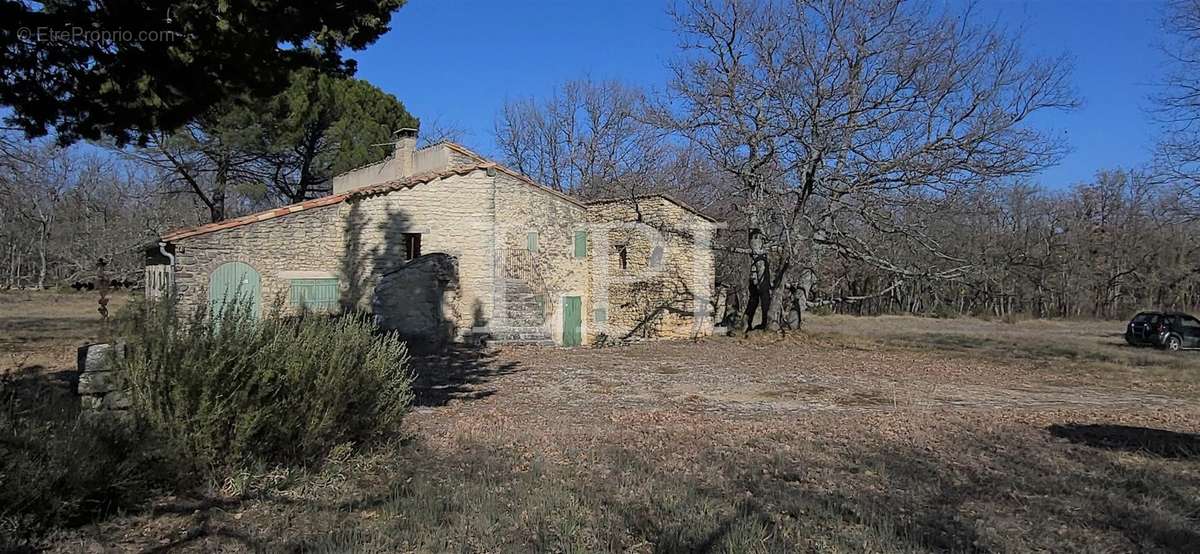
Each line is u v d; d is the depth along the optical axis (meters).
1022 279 37.31
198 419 5.64
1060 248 48.88
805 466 7.14
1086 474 7.04
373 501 5.56
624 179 38.31
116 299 38.47
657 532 4.94
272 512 5.29
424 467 6.60
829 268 32.91
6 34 6.79
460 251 22.53
